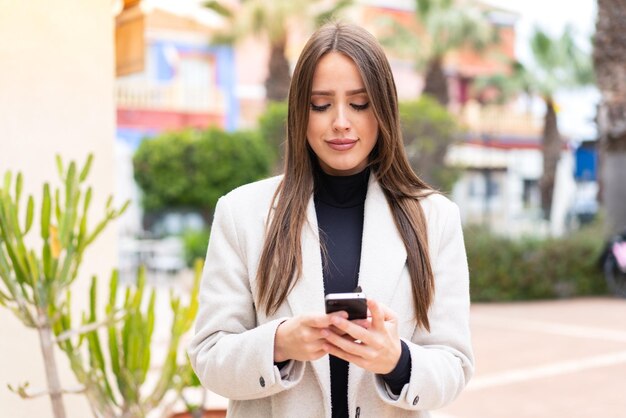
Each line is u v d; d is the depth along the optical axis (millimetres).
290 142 1514
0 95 3158
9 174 2527
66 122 3334
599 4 12047
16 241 2496
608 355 7016
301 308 1453
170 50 20438
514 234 11445
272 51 17547
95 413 2639
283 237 1466
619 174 11875
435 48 18359
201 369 1446
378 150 1528
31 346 3205
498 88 21109
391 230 1502
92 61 3408
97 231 2623
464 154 21578
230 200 1562
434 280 1505
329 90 1425
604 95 11992
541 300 11242
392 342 1292
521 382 5949
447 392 1401
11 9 3184
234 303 1484
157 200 15398
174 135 15352
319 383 1426
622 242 11125
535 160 23609
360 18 21641
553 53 20500
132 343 2615
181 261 13875
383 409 1448
